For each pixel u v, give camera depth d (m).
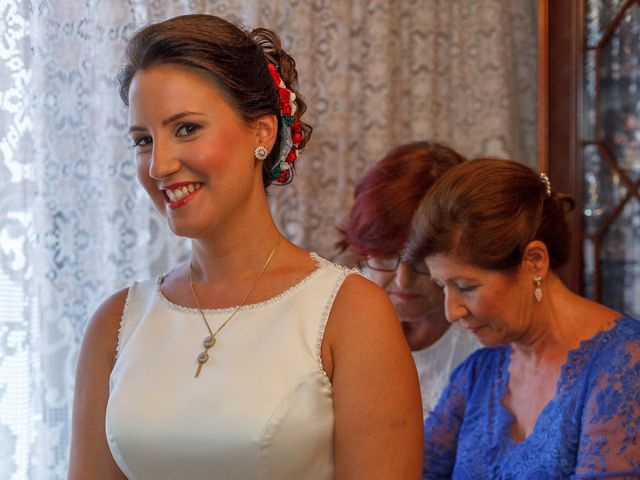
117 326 1.60
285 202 2.61
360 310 1.41
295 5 2.59
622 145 2.57
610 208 2.59
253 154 1.45
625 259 2.57
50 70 2.31
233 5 2.49
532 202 1.71
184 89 1.35
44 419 2.28
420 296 2.16
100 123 2.35
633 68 2.57
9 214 2.22
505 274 1.69
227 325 1.46
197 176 1.37
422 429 1.43
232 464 1.36
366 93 2.74
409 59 2.86
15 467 2.22
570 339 1.73
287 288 1.47
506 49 2.95
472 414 1.92
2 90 2.21
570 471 1.64
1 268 2.21
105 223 2.36
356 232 2.13
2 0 2.21
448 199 1.70
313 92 2.64
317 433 1.37
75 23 2.32
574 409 1.65
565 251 1.77
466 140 2.94
